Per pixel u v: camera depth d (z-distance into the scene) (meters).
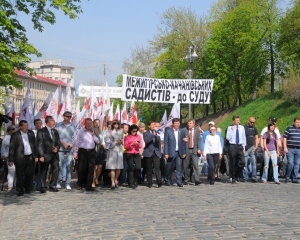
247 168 16.86
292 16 48.72
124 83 19.66
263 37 57.16
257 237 7.04
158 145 15.12
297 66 53.84
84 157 14.09
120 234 7.52
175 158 15.45
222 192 13.25
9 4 14.29
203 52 61.84
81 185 14.37
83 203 11.39
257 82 60.09
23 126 13.05
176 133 15.41
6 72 16.56
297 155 16.14
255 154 16.61
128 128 15.55
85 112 19.34
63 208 10.64
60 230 8.10
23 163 12.94
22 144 12.96
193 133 15.72
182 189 14.29
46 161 13.53
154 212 9.69
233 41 58.91
